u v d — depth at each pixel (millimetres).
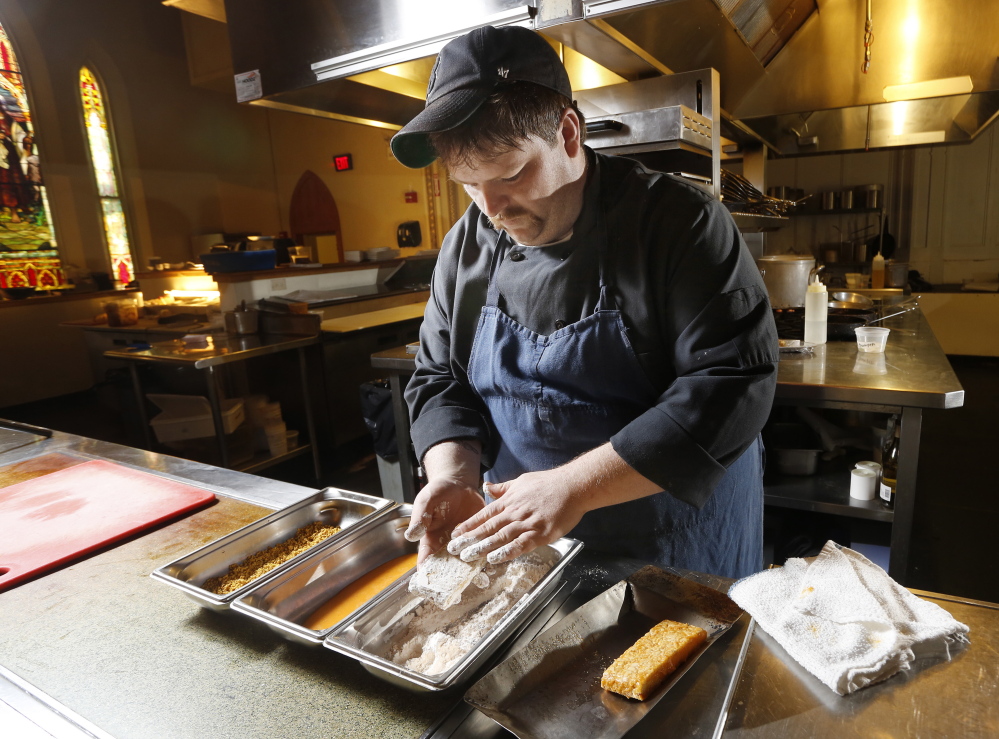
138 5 7512
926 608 692
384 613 812
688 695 635
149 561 1048
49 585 985
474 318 1196
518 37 801
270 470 3994
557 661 687
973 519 2893
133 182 7547
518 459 1184
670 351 1031
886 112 4082
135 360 3627
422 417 1193
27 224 6602
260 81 2156
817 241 6719
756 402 892
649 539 1144
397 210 8211
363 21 1936
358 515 1169
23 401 6332
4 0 6340
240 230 8781
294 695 702
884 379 1793
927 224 6273
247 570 1014
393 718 657
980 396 4848
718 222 962
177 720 674
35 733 669
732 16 2188
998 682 613
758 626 716
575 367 1057
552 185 873
